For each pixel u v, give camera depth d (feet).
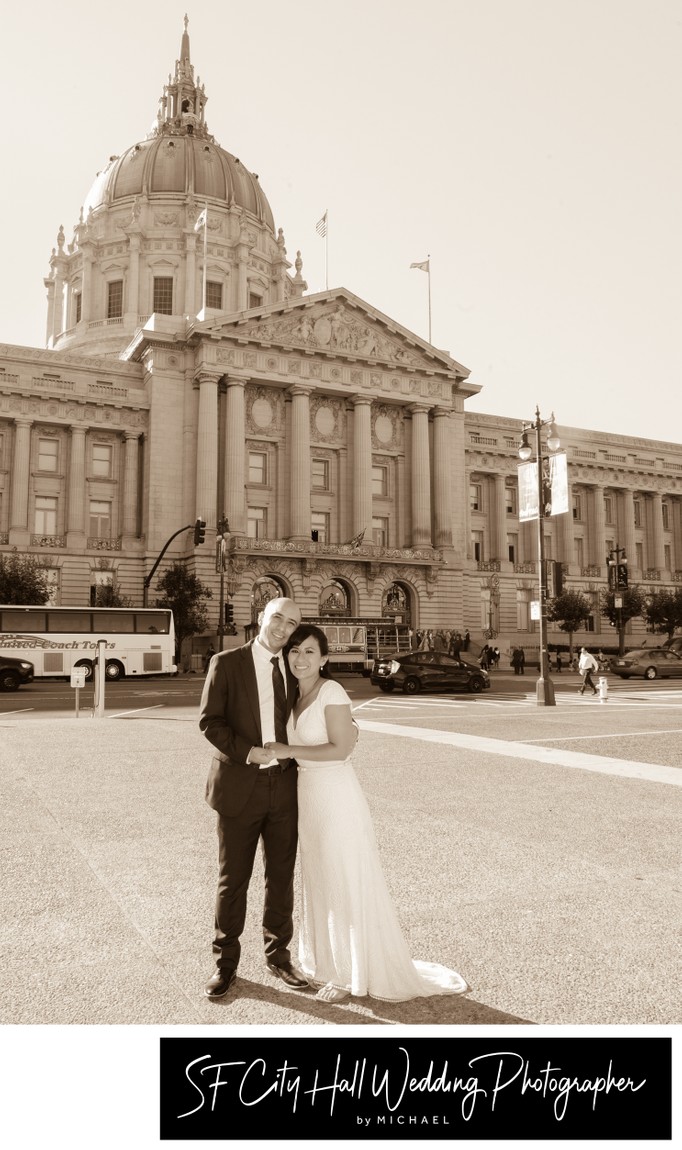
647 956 14.97
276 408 199.21
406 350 209.87
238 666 14.25
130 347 208.64
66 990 13.37
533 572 244.22
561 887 19.11
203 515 182.91
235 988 13.64
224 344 189.16
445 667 102.06
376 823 25.58
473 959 14.80
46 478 189.98
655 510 273.13
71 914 17.12
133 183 277.64
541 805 28.48
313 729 13.83
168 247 268.62
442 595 205.77
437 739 47.44
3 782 32.99
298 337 196.85
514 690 107.45
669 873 20.29
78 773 35.27
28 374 187.01
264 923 14.46
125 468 194.70
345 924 13.37
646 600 240.94
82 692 100.27
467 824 25.53
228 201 280.31
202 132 309.42
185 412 192.54
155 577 184.96
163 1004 12.89
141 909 17.48
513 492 252.42
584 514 262.47
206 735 13.98
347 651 173.06
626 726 55.72
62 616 128.16
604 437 264.11
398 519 210.79
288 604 14.30
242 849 13.85
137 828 24.99
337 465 205.16
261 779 13.93
